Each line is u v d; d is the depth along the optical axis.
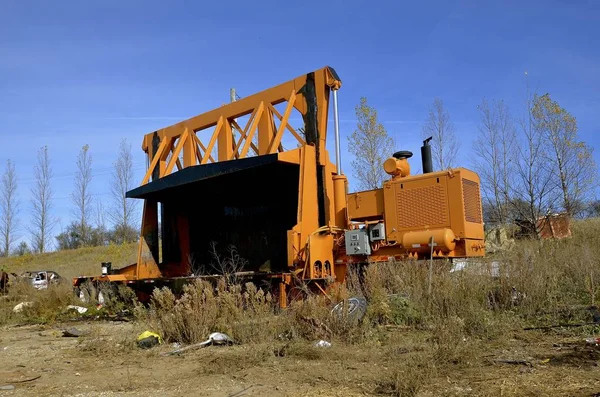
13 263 46.00
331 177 12.09
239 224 15.72
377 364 6.40
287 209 14.48
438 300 8.68
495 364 6.07
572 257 11.83
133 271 16.98
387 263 10.29
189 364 7.02
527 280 9.42
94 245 51.88
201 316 8.62
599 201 26.67
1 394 5.96
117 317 13.59
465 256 9.99
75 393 5.89
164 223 16.67
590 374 5.45
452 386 5.26
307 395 5.28
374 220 11.52
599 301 9.48
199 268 15.23
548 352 6.55
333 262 11.46
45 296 15.59
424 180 10.56
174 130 16.67
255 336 8.16
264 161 11.44
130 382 6.20
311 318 8.15
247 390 5.59
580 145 24.23
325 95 12.52
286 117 12.71
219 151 15.07
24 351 8.97
